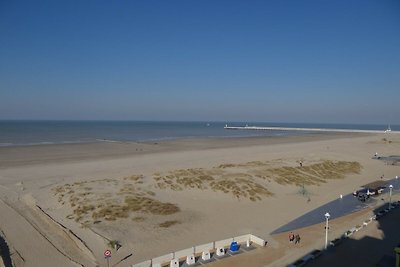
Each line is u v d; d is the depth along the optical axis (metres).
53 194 39.84
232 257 24.14
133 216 32.28
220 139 135.38
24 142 109.56
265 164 58.53
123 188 41.62
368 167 63.91
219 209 35.69
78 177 49.94
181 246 26.27
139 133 175.75
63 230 28.38
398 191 45.12
